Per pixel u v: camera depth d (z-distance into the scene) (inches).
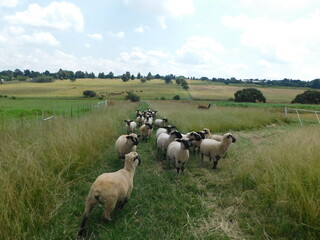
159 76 7618.1
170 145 318.0
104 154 338.3
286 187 200.8
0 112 786.2
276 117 774.5
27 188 187.2
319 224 164.2
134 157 212.7
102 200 170.1
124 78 5713.6
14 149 233.5
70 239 159.5
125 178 195.8
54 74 6028.5
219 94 3592.5
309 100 2378.2
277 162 243.3
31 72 6919.3
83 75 7022.6
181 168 302.5
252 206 205.9
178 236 167.2
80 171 260.8
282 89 4158.5
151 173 291.1
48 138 283.9
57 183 210.4
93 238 165.0
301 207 176.2
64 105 1355.8
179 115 686.5
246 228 179.2
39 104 1477.6
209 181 263.7
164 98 3004.4
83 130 350.0
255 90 2603.3
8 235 149.9
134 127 553.9
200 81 5984.3
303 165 217.6
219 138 401.1
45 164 227.1
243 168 262.4
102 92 3489.2
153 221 187.3
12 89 3695.9
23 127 334.6
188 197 226.7
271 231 171.3
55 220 178.5
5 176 182.7
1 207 158.2
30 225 163.2
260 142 457.7
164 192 236.1
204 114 685.3
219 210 207.2
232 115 717.9
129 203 212.5
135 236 166.4
